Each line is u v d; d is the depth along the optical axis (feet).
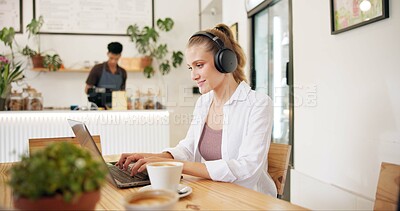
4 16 14.52
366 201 5.47
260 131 4.04
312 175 7.33
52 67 14.12
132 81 15.80
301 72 7.84
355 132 5.82
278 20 9.69
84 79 15.24
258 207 2.69
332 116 6.53
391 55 4.94
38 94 11.02
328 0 6.66
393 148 4.91
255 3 10.74
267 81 10.62
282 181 4.46
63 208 1.88
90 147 3.43
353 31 5.85
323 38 6.86
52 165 1.85
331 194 6.51
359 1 5.61
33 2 14.71
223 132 4.47
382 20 5.12
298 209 2.63
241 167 3.72
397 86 4.83
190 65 4.27
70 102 15.11
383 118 5.12
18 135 9.77
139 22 15.79
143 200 2.24
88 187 1.93
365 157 5.56
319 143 7.03
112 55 13.29
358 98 5.72
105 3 15.42
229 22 13.42
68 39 15.08
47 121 9.94
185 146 4.96
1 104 10.02
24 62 14.58
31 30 14.07
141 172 3.91
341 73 6.24
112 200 2.97
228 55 4.08
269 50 10.37
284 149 4.58
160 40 16.07
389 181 3.00
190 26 16.37
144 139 10.89
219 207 2.70
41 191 1.82
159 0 16.03
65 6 15.03
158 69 16.05
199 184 3.50
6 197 3.12
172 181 3.02
